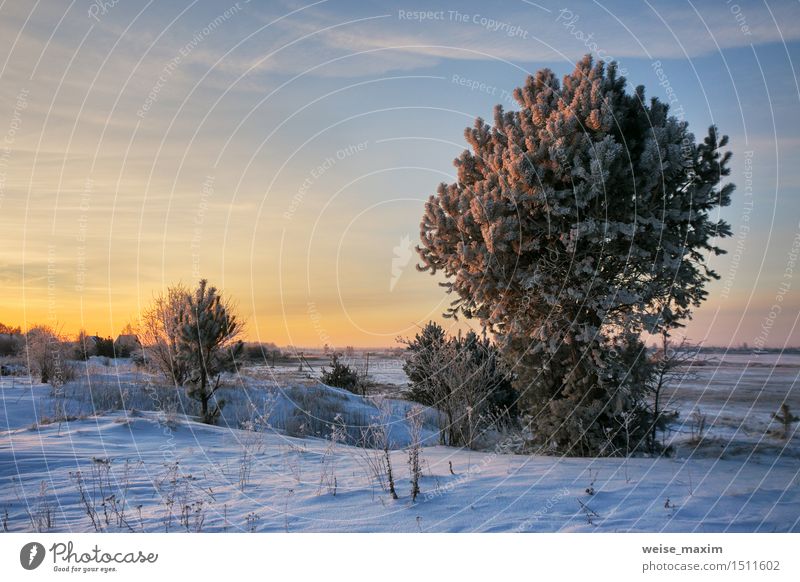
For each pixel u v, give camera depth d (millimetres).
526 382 12188
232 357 17625
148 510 6629
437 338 17016
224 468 8859
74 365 21734
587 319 11594
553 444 11305
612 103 11406
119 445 10328
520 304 11852
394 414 16453
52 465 8648
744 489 7219
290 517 6414
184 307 16375
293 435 13914
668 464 9211
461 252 11461
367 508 6715
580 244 11352
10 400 15828
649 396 11812
